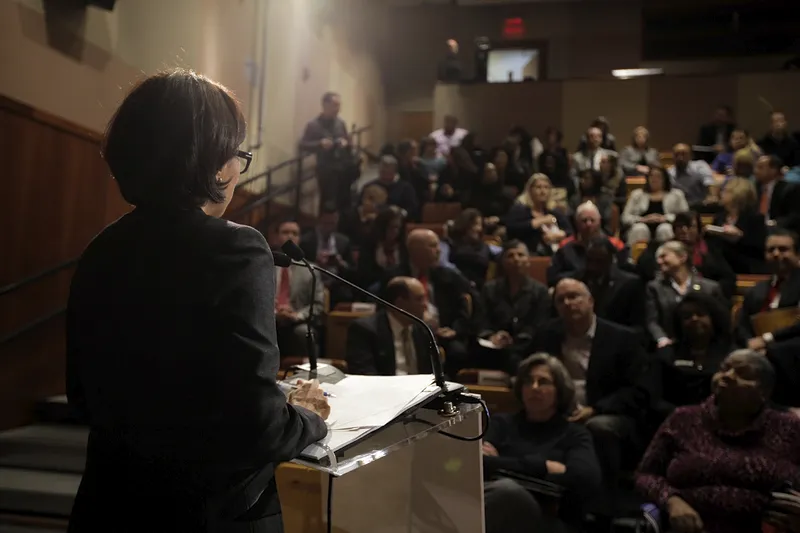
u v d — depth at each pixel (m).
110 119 1.09
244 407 0.90
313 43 8.61
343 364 4.09
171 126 1.02
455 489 1.47
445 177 8.57
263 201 6.29
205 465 0.93
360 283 5.49
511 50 12.95
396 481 1.50
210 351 0.93
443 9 13.03
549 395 3.14
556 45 12.84
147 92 1.05
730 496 2.70
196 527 0.94
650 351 4.45
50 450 3.44
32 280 3.75
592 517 3.01
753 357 2.82
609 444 3.40
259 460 0.92
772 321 4.20
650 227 7.06
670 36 13.40
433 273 4.81
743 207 6.10
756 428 2.80
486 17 12.98
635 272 5.39
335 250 6.18
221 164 1.06
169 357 0.94
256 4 6.94
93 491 0.98
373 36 11.77
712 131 9.92
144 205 1.04
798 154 9.06
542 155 9.08
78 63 4.35
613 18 12.75
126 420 0.96
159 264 0.98
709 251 5.57
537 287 4.77
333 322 4.88
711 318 3.96
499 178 8.30
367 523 1.48
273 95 7.30
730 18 13.24
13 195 3.79
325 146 7.50
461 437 1.36
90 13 4.45
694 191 8.12
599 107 10.92
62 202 4.18
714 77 10.67
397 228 5.47
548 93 11.07
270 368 0.94
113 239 1.04
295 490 1.92
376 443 1.14
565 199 8.32
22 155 3.86
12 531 2.98
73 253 4.27
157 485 0.95
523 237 6.96
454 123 9.98
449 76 11.38
